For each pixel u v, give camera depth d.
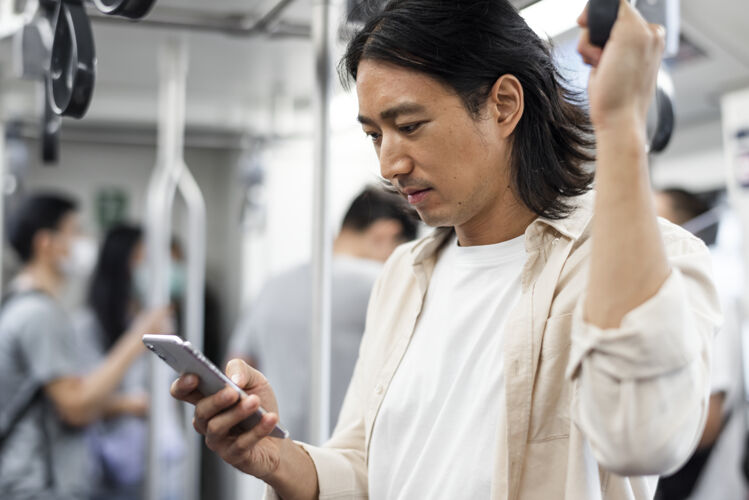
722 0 2.02
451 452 1.00
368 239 2.51
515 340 0.95
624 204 0.75
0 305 3.02
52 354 2.53
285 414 2.69
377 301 1.23
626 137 0.75
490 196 1.01
